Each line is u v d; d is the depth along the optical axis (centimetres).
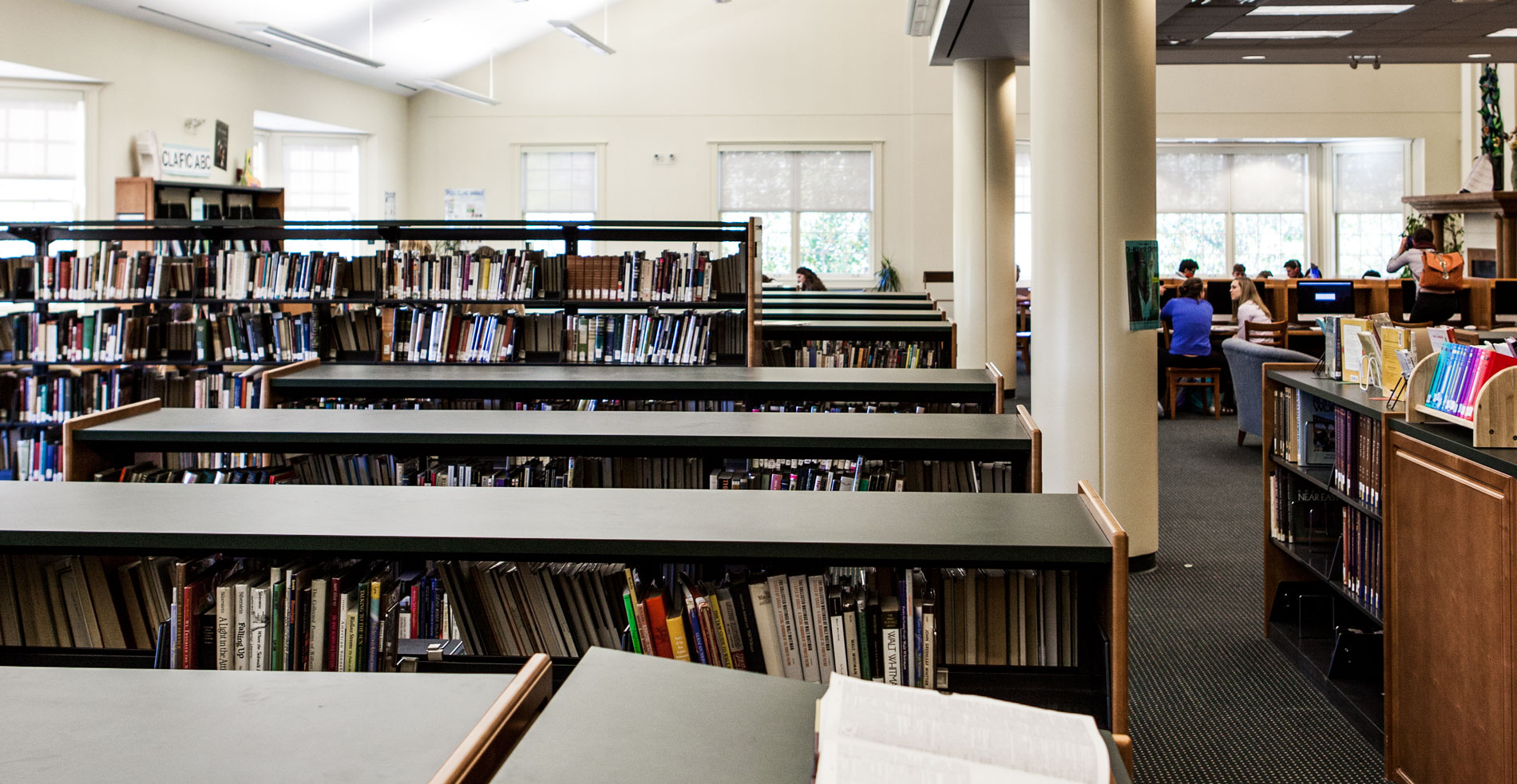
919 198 1389
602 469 353
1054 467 482
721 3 1390
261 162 1315
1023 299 1256
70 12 884
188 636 210
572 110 1407
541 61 1405
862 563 199
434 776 110
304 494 232
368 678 141
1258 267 1446
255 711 130
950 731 104
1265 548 390
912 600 210
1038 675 215
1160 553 514
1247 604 434
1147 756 297
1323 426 368
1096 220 468
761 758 119
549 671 141
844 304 926
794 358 684
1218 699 336
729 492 236
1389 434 276
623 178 1409
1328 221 1432
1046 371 482
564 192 1420
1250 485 663
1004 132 919
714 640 214
